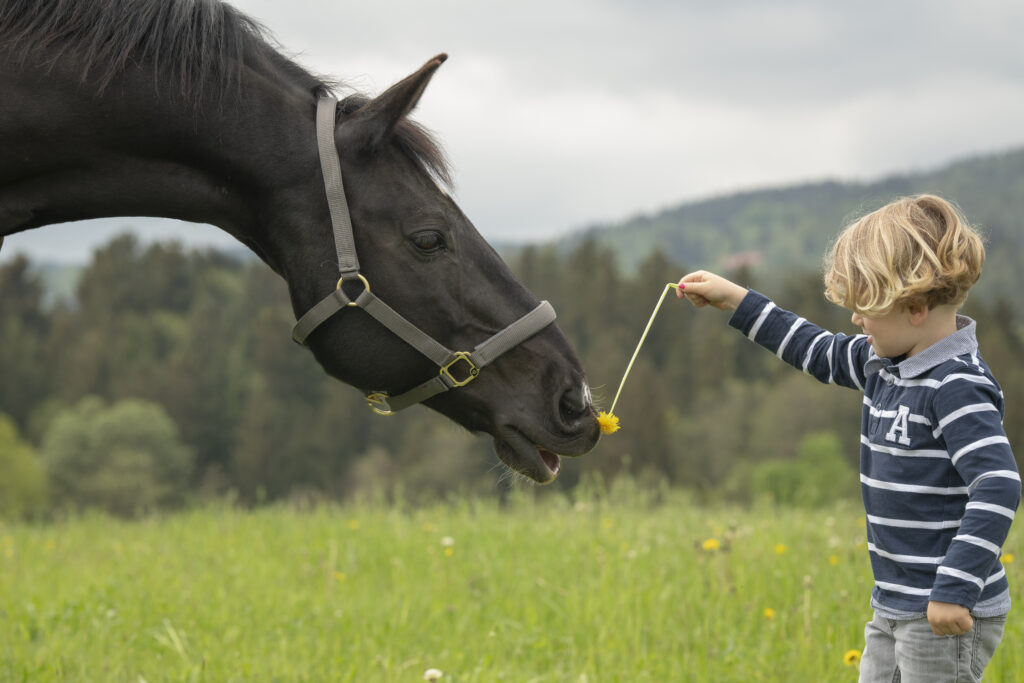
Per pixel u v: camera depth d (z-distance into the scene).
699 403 62.97
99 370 73.06
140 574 5.49
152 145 3.06
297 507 8.59
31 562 6.19
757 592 4.59
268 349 72.19
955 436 2.43
